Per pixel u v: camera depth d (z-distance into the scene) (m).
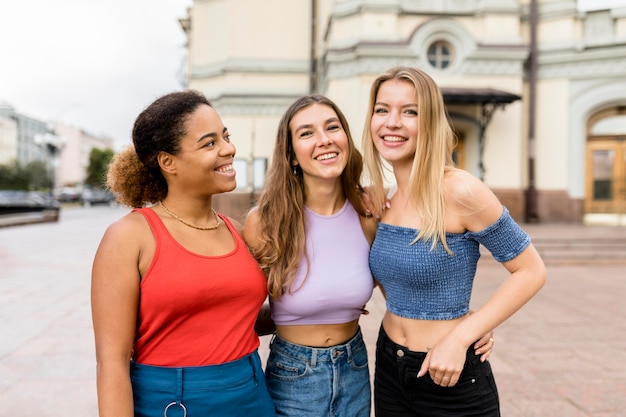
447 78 11.77
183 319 1.39
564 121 12.69
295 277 1.75
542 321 5.08
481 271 8.05
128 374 1.33
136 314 1.37
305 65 15.72
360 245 1.85
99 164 71.69
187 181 1.47
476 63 11.81
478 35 11.88
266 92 15.67
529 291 1.51
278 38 15.71
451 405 1.63
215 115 1.49
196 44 16.98
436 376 1.52
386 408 1.80
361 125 11.52
